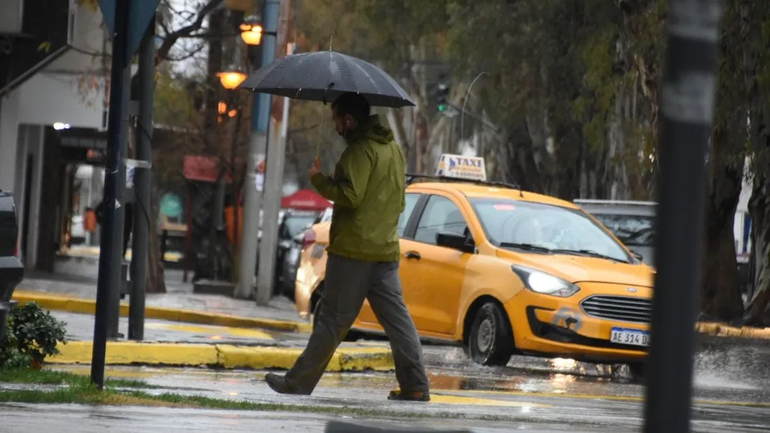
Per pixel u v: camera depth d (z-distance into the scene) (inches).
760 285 2655.0
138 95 1437.0
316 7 4411.9
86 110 2970.0
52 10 2220.7
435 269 1419.8
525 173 4352.9
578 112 3196.4
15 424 573.0
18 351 1003.3
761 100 2405.3
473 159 2620.6
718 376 1432.1
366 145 853.2
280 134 2812.5
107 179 730.2
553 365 1465.3
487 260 1365.7
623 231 2283.5
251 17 3184.1
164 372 1154.0
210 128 3722.9
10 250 797.9
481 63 3762.3
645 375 206.1
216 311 2304.4
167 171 3976.4
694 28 198.5
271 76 885.2
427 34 4023.1
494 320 1332.4
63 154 3814.0
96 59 2901.1
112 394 729.0
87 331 1523.1
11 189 2817.4
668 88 200.5
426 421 686.5
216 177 3860.7
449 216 1448.1
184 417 642.8
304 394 882.8
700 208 199.9
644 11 2445.9
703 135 199.6
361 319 1501.0
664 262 200.4
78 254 4921.3
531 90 3627.0
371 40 4419.3
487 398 943.0
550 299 1294.3
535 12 3464.6
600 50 2965.1
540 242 1401.3
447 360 1441.9
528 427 677.9
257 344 1449.3
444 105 4109.3
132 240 1437.0
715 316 2807.6
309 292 1541.6
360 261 859.4
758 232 2682.1
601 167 3905.0
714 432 705.0
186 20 2834.6
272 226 2726.4
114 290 1387.8
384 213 860.6
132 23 721.0
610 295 1300.4
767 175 2532.0
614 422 746.8
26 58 2224.4
